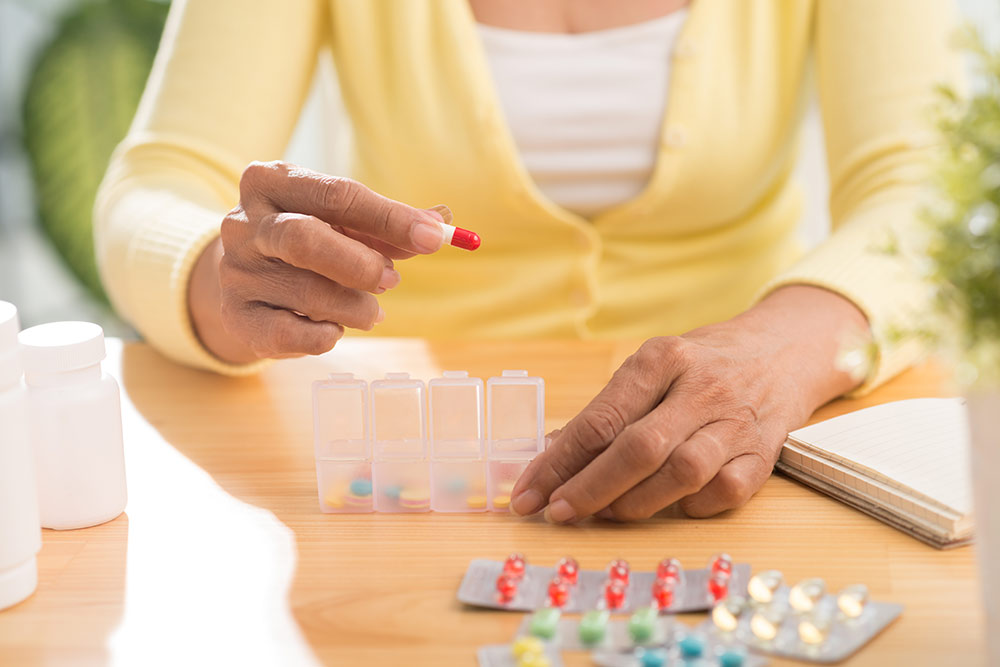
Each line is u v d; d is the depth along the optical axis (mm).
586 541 833
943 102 696
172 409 989
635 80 1158
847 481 859
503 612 778
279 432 957
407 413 860
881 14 1121
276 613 780
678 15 1168
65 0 2227
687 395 852
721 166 1162
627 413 850
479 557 821
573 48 1164
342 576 807
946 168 674
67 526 849
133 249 1046
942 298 674
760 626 751
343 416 860
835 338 937
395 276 869
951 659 739
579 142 1164
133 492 888
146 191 1088
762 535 833
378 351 1075
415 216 856
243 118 1141
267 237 863
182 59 1148
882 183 1070
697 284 1199
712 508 845
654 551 822
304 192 866
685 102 1147
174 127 1128
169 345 1040
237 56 1145
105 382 853
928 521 824
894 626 760
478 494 864
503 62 1167
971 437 699
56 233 2201
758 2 1160
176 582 804
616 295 1192
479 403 859
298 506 872
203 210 1048
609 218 1180
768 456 867
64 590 800
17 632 772
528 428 860
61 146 2156
